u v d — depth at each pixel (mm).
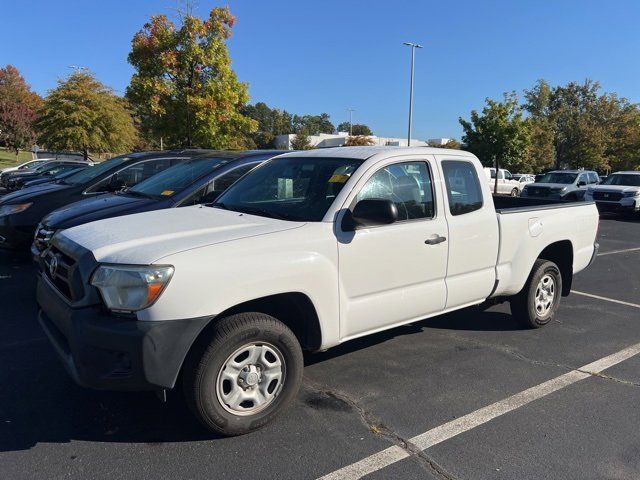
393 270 4027
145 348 2959
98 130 27875
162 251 3125
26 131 47875
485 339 5340
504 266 5016
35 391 3977
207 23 17766
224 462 3113
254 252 3318
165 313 2996
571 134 44625
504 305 6555
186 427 3494
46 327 3592
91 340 2998
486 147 28688
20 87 65312
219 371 3209
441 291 4422
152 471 3014
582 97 47594
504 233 4926
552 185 22219
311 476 3002
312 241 3572
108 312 3059
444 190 4438
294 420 3623
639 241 13094
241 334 3230
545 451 3297
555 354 4965
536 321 5574
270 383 3455
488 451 3291
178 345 3033
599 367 4668
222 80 18547
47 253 3760
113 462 3094
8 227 7777
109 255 3143
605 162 44000
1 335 5133
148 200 6398
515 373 4504
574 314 6328
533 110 49375
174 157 8602
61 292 3430
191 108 17969
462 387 4207
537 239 5289
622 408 3891
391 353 4906
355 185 3895
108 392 3977
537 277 5434
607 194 19000
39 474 2963
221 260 3180
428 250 4250
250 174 4812
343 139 74938
